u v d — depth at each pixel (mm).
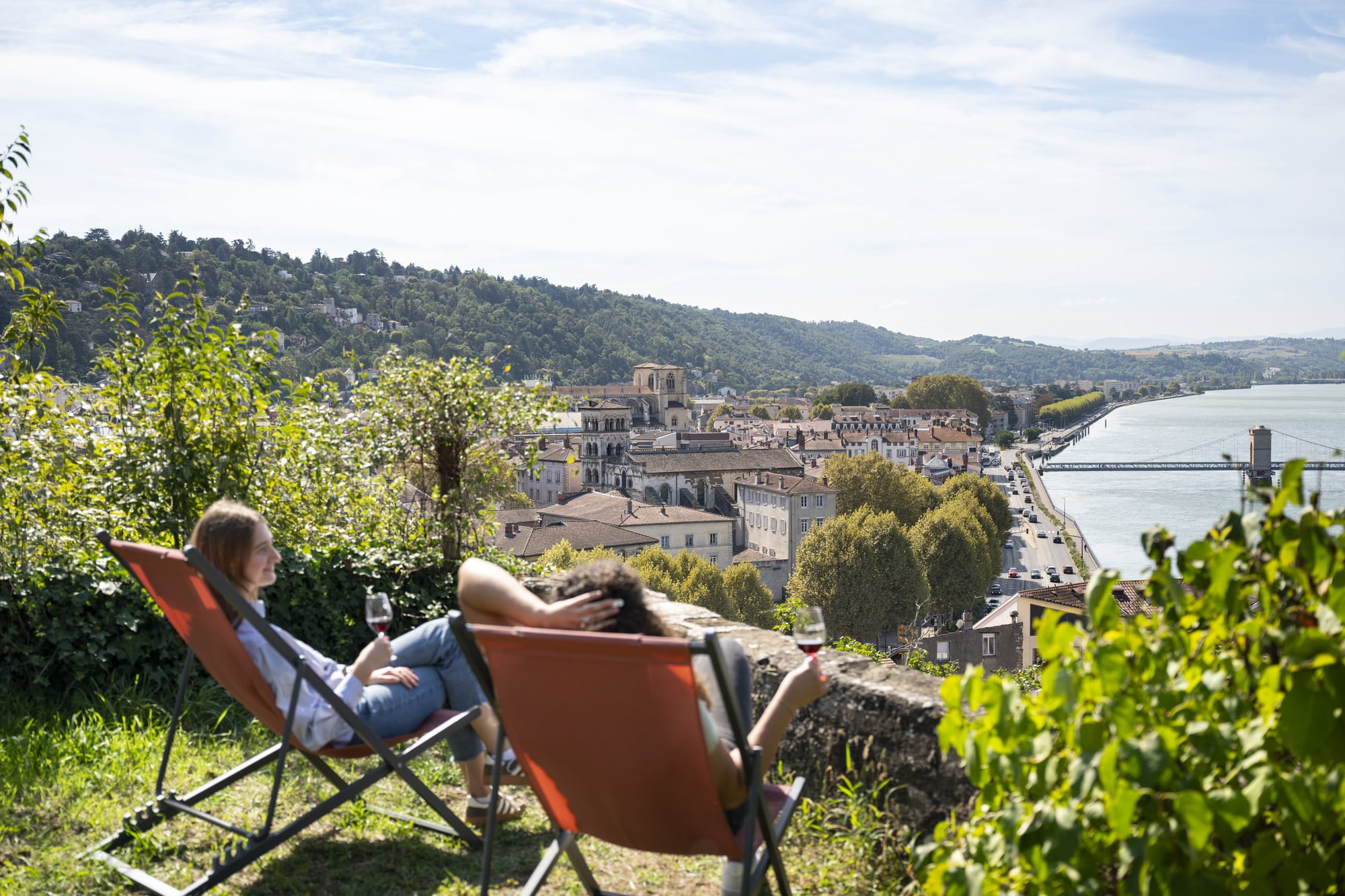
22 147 6121
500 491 6480
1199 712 1663
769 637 4309
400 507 6434
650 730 2180
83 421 6270
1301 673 1552
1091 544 105375
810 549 55469
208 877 2977
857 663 3834
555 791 2461
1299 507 1720
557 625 2621
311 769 4020
